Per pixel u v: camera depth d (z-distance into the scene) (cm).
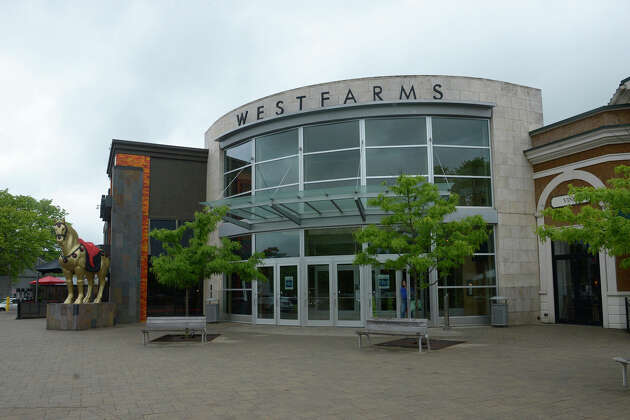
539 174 1988
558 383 830
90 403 713
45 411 670
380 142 1944
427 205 1530
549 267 1938
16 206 4194
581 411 651
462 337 1509
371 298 1867
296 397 743
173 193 2481
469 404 693
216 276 2312
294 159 2041
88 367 1027
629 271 1695
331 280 1922
